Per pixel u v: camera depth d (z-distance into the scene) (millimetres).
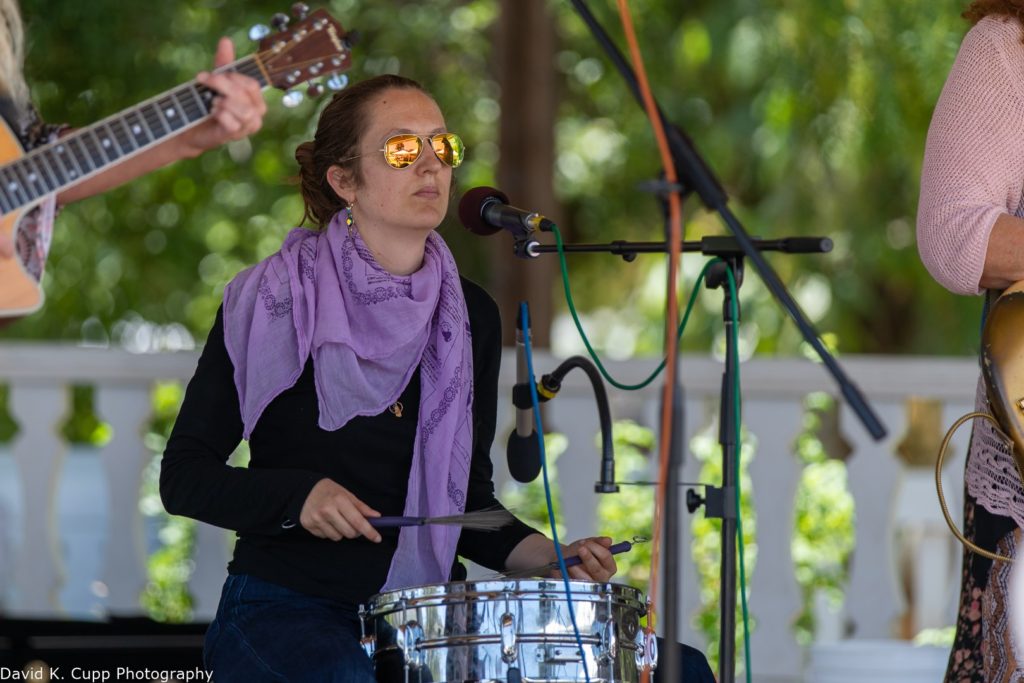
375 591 12633
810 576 21516
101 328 34875
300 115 35000
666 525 10336
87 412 32969
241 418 12898
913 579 20750
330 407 12828
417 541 12828
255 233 36188
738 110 36719
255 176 35594
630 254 11625
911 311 40031
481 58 35938
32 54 30672
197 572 19203
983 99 12023
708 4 37156
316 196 13844
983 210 11828
